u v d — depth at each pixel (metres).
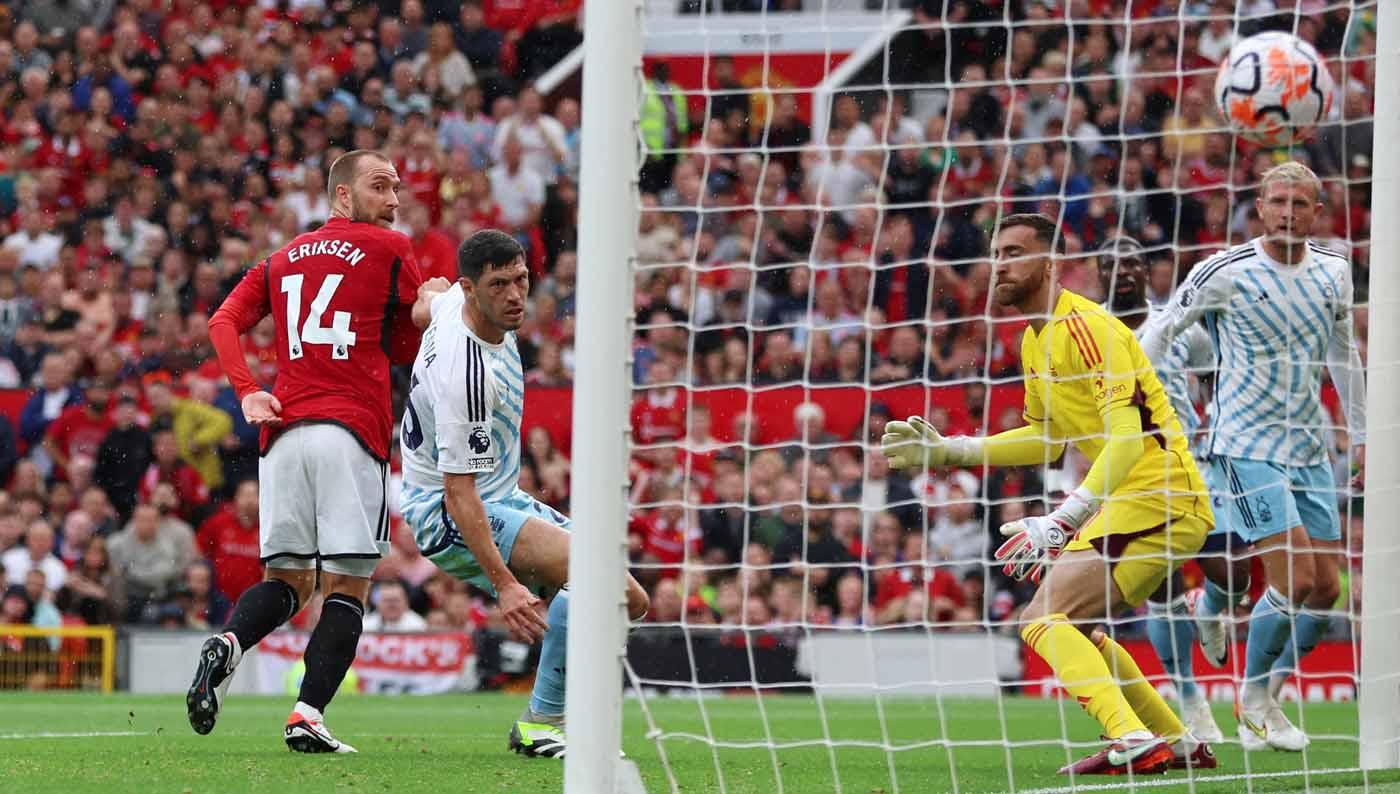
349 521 20.23
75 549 50.28
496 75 65.12
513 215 62.03
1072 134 59.62
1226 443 24.50
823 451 52.03
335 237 20.78
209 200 62.22
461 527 18.98
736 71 62.97
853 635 48.41
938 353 54.91
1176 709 35.25
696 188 60.53
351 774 17.56
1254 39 24.33
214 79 64.38
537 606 19.08
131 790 15.90
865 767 20.42
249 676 46.03
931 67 62.03
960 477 49.78
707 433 53.22
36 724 28.86
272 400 20.19
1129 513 19.19
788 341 54.62
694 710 38.81
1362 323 45.84
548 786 16.53
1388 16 20.94
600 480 13.55
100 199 61.66
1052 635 19.09
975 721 34.41
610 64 13.68
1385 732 20.38
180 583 50.16
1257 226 56.72
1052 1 61.47
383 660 46.66
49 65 63.97
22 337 57.69
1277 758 22.70
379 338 20.73
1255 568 26.55
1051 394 19.83
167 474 53.06
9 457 54.25
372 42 65.31
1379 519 20.56
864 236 58.69
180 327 57.69
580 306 13.70
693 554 50.16
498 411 19.80
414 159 62.81
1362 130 58.03
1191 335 25.22
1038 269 19.48
